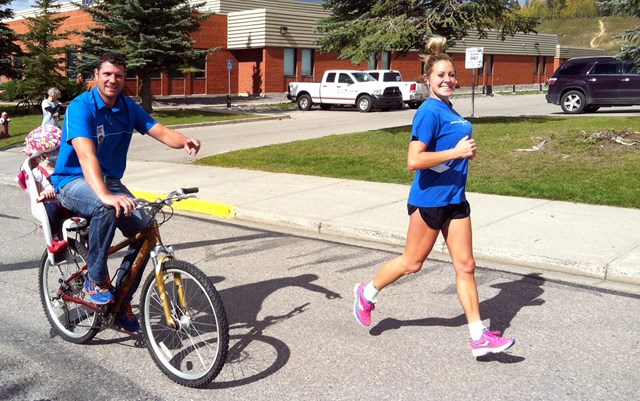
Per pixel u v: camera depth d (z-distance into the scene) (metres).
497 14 18.31
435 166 4.20
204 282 3.90
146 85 26.58
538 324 5.09
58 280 4.93
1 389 4.10
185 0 26.61
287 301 5.67
